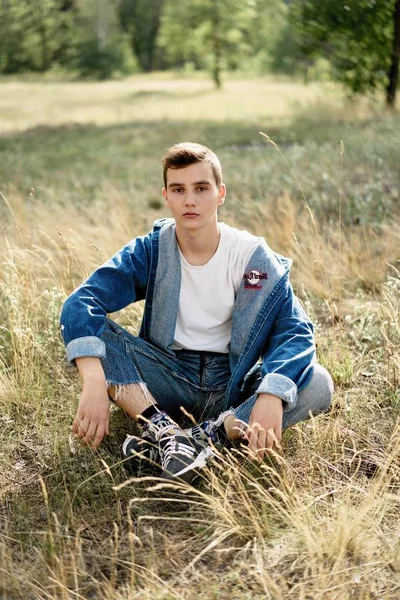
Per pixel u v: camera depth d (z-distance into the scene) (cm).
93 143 1312
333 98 1540
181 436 276
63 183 912
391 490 277
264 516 253
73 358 277
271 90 2775
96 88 3506
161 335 298
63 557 242
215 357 304
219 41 3509
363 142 845
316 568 232
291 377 271
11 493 282
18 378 362
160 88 3431
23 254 460
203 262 289
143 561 243
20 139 1412
